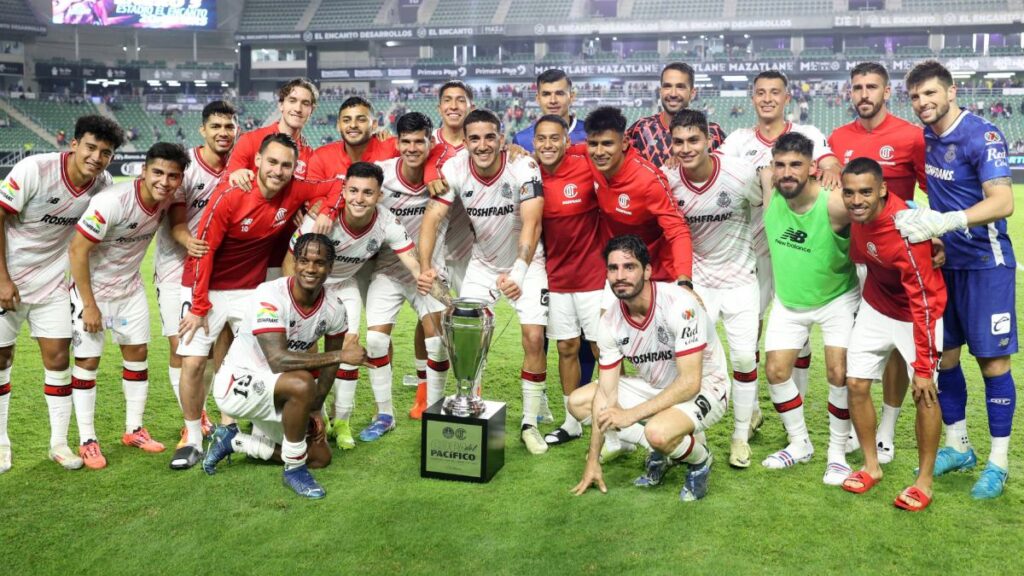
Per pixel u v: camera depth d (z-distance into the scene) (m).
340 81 36.78
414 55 39.25
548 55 36.31
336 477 3.71
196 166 4.13
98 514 3.29
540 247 4.23
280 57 38.91
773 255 3.81
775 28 33.31
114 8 36.91
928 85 3.56
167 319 4.10
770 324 3.89
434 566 2.87
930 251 3.28
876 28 32.84
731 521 3.24
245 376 3.59
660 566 2.87
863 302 3.61
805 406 4.89
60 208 3.71
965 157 3.57
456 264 4.82
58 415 3.88
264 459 3.89
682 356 3.37
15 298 3.66
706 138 3.83
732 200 3.96
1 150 29.23
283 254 4.35
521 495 3.51
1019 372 5.50
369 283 4.58
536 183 4.04
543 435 4.38
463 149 4.36
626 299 3.39
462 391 3.77
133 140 33.03
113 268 3.91
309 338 3.72
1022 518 3.28
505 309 8.22
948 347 3.73
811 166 3.60
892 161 4.27
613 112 3.76
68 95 35.00
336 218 4.00
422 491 3.54
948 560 2.93
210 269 3.80
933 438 3.35
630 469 3.86
